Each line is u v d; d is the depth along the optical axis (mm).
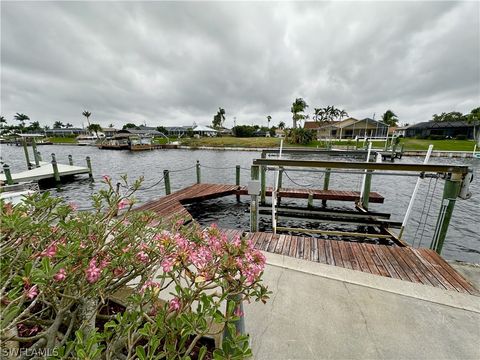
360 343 1477
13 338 799
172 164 17547
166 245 1153
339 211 6102
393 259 2734
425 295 1973
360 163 3275
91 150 31656
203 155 24750
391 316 1719
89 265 975
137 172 13852
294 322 1646
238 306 1149
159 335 901
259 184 3688
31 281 816
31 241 1194
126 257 1160
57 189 9414
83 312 1093
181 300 1017
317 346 1449
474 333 1572
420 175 3572
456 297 1964
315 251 2982
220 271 1066
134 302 996
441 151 21188
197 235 1326
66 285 993
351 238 5004
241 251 1082
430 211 6699
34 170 10781
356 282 2145
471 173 2797
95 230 1253
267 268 2381
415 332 1571
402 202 7652
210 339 1241
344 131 39844
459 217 6227
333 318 1689
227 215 6656
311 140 32000
